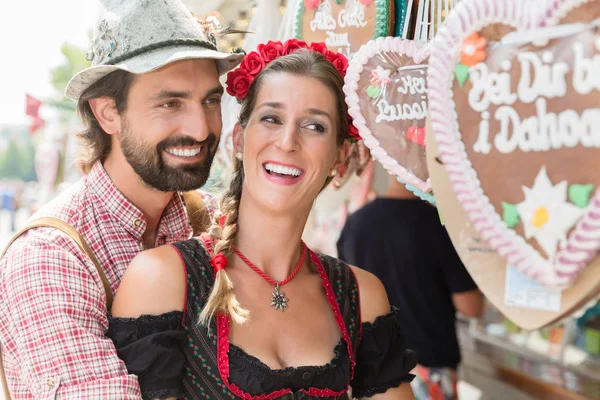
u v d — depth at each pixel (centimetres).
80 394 129
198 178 164
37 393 134
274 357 142
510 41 102
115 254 163
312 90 145
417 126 142
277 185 145
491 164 104
